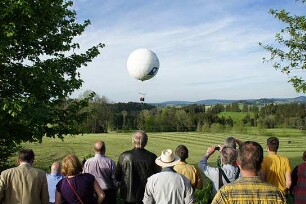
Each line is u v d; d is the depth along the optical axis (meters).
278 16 10.70
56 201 5.14
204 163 5.95
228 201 3.12
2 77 11.67
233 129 97.62
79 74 14.26
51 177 7.38
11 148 12.78
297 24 10.60
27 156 5.88
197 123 107.12
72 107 13.50
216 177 5.71
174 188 4.93
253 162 3.17
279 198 3.10
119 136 76.31
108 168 7.84
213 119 107.88
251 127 101.19
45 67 12.66
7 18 10.97
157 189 4.95
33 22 11.68
